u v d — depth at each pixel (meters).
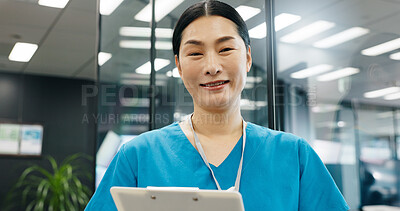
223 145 0.89
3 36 4.08
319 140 1.56
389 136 1.55
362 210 1.48
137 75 2.25
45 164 5.38
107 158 2.27
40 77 5.57
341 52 1.67
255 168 0.86
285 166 0.87
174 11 1.96
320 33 1.66
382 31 1.72
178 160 0.88
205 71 0.80
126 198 0.68
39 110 5.50
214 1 0.85
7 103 5.38
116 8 2.29
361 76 1.66
